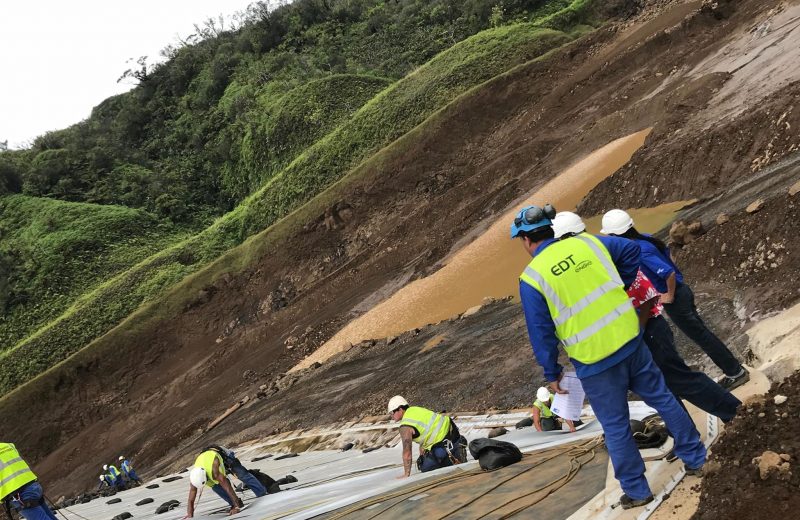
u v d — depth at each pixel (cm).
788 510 326
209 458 949
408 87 5912
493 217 3031
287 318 3875
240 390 3266
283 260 4606
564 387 538
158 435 3428
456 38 7806
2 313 6316
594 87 3956
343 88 7494
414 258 3388
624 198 2164
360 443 1652
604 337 398
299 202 5706
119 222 7156
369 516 567
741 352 850
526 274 408
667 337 456
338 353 2709
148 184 8112
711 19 3569
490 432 1109
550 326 406
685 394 462
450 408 1475
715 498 359
